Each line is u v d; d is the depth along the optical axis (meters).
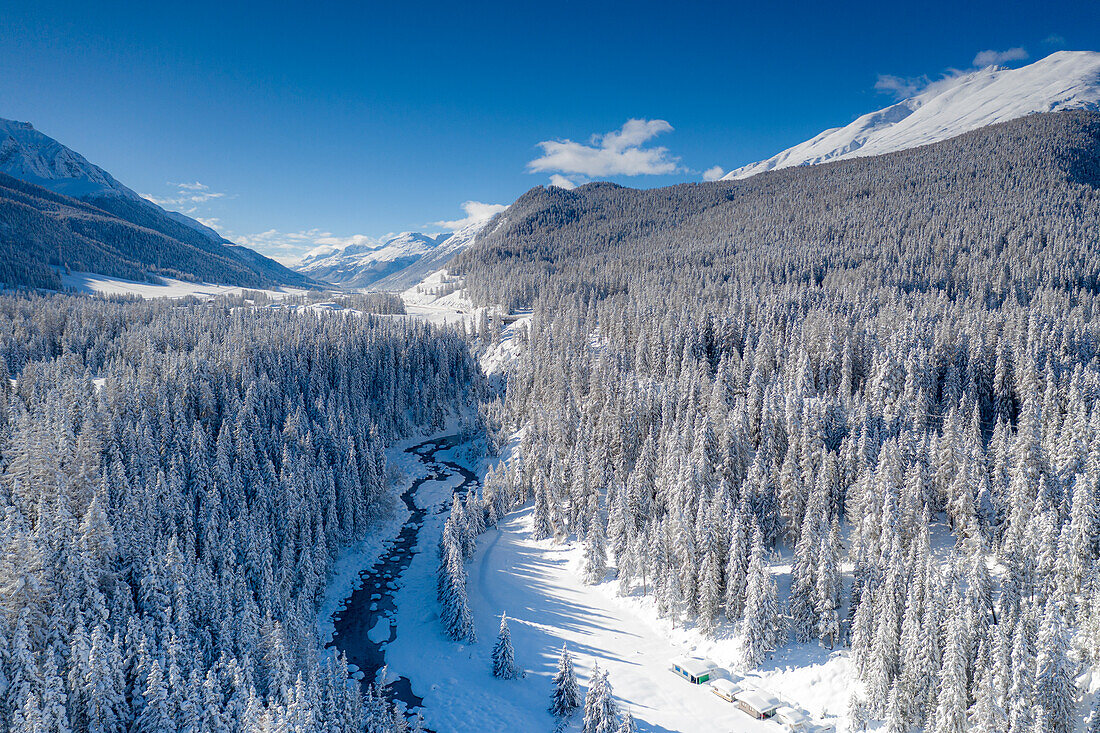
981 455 71.50
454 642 67.94
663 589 68.38
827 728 51.34
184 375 113.81
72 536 53.78
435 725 55.56
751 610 59.22
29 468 63.31
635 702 57.12
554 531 90.88
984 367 103.88
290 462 87.69
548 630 69.88
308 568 73.56
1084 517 52.41
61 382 108.38
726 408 94.06
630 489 85.25
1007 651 43.38
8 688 44.16
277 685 49.94
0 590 47.25
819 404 86.94
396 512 103.94
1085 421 70.62
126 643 50.59
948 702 44.53
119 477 70.62
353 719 49.50
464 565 83.69
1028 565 51.84
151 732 45.75
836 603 58.28
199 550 70.12
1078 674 46.03
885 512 60.72
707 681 59.38
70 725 44.53
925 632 47.56
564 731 53.72
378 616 74.00
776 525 73.62
